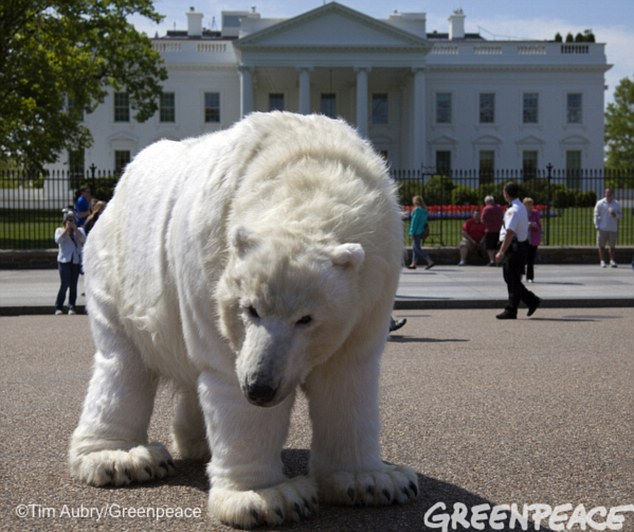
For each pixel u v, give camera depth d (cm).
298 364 303
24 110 3191
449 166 7094
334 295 299
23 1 3011
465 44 7075
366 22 6400
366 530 339
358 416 357
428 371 760
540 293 1552
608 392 651
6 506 374
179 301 353
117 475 391
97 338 410
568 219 3628
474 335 1062
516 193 1277
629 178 2597
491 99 7100
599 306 1452
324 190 322
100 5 3628
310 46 6378
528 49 7100
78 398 630
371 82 7062
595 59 7069
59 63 3300
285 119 358
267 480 344
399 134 7062
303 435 512
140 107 4878
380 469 368
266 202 322
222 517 338
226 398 339
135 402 401
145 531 339
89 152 6875
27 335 1090
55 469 431
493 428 528
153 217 382
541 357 853
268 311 296
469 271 2088
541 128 7088
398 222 348
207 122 6994
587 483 414
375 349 353
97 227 427
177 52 6931
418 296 1502
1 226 3288
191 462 433
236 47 6406
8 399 627
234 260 308
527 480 418
